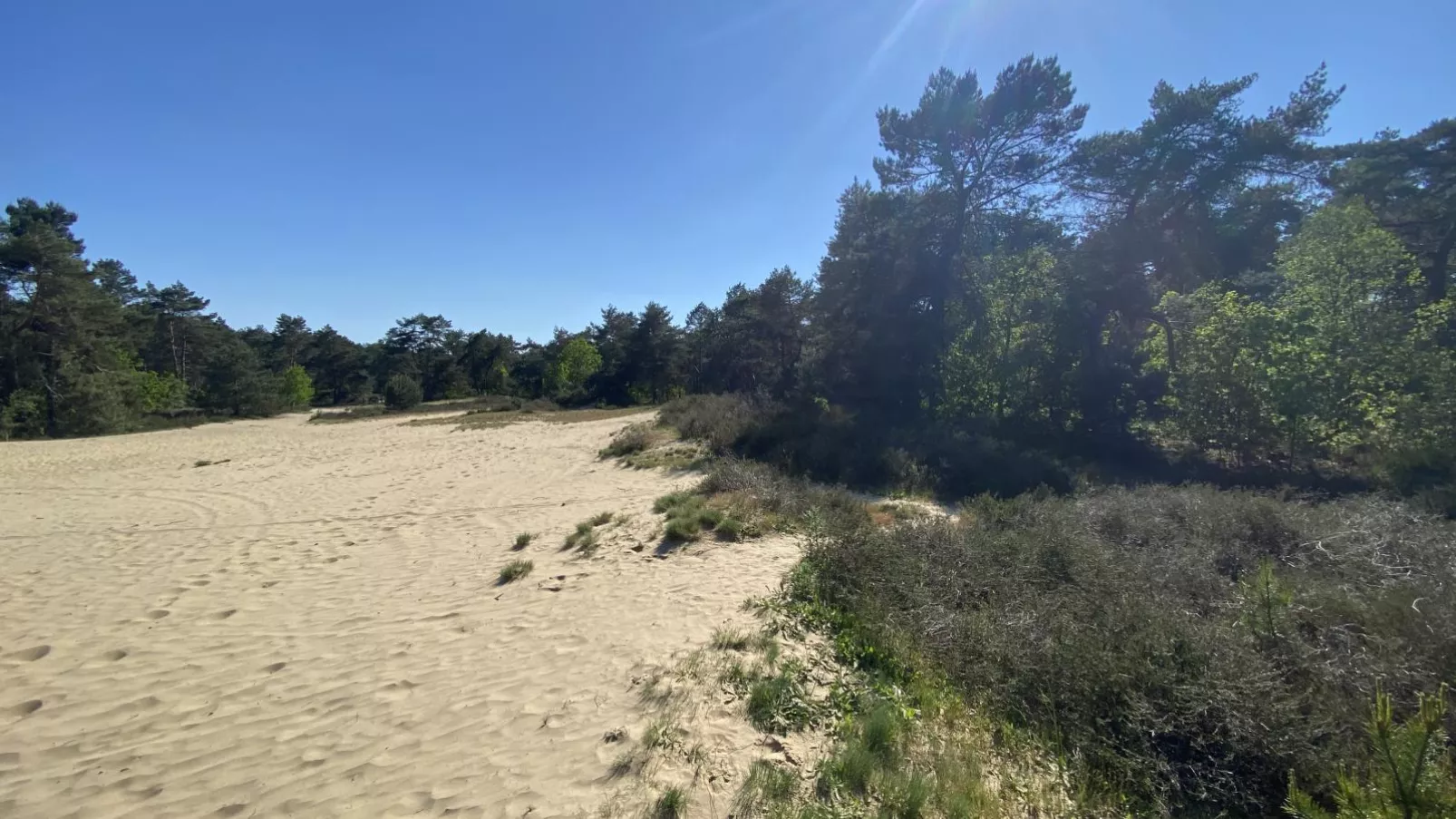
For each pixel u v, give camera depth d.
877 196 18.77
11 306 27.52
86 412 27.19
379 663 4.24
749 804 2.68
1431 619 3.61
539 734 3.27
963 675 3.84
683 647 4.38
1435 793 2.00
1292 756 2.80
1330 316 11.74
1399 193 19.31
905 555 5.78
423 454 16.95
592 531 7.85
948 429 15.02
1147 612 4.02
